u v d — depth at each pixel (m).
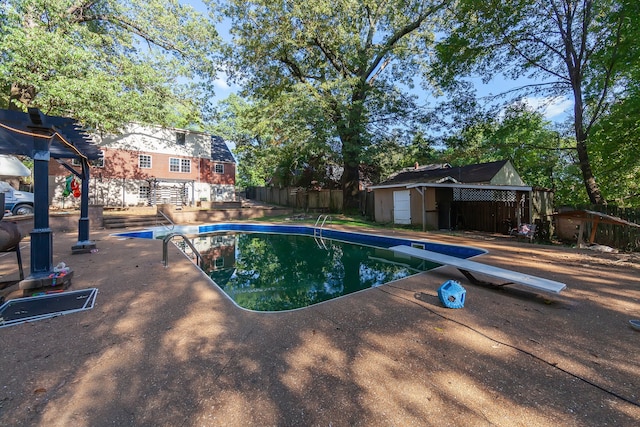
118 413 1.83
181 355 2.52
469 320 3.30
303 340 2.82
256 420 1.78
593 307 3.69
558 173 18.28
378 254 9.05
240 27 15.50
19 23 11.23
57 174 18.81
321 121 15.76
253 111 17.81
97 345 2.68
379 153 18.75
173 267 5.84
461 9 12.25
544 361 2.46
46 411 1.83
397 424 1.75
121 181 21.75
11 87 12.90
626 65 10.34
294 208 25.08
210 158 26.70
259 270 7.05
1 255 7.05
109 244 8.70
